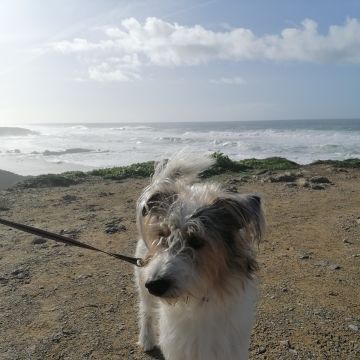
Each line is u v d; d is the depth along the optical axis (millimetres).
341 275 860
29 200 1610
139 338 641
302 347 620
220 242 476
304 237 1099
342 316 704
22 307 743
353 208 1391
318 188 1718
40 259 970
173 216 481
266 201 1491
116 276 872
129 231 1173
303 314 709
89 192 1766
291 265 913
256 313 709
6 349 622
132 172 2244
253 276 530
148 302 604
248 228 505
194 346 484
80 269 911
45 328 677
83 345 635
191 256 466
